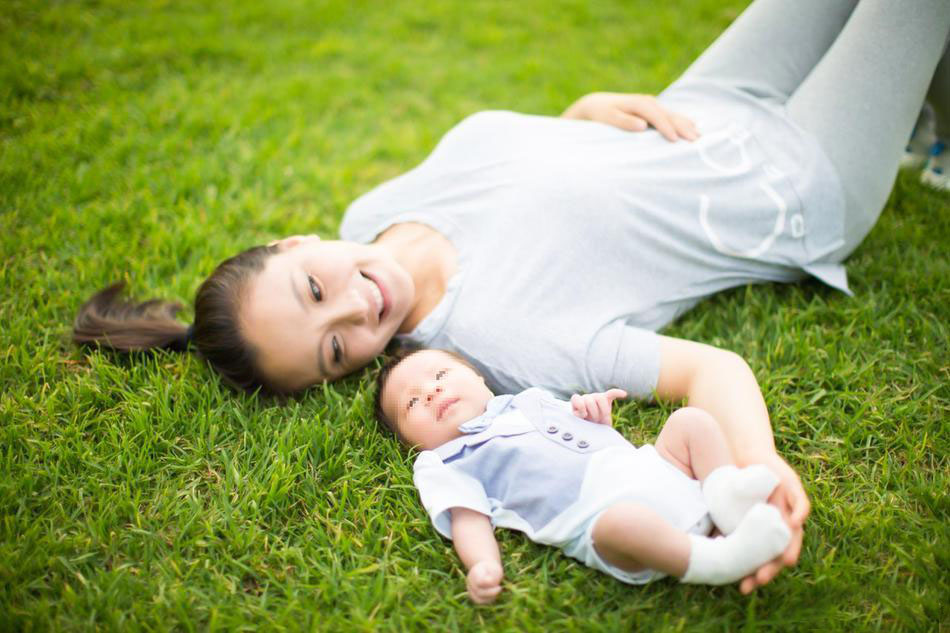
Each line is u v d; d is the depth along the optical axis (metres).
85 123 3.64
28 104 3.84
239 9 4.81
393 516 1.94
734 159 2.48
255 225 3.11
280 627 1.66
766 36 2.60
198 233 2.97
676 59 4.21
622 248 2.33
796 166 2.45
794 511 1.58
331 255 2.23
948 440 2.02
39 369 2.36
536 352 2.13
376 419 2.16
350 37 4.61
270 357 2.17
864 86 2.34
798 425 2.13
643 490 1.65
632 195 2.36
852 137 2.39
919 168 3.01
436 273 2.40
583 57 4.34
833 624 1.63
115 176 3.34
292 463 2.05
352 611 1.68
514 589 1.71
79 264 2.79
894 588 1.69
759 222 2.44
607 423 1.89
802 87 2.53
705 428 1.70
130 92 3.96
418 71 4.28
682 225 2.38
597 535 1.58
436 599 1.73
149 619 1.69
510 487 1.80
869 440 2.04
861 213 2.49
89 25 4.54
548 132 2.58
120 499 1.95
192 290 2.76
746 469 1.60
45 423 2.17
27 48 4.20
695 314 2.57
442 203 2.51
